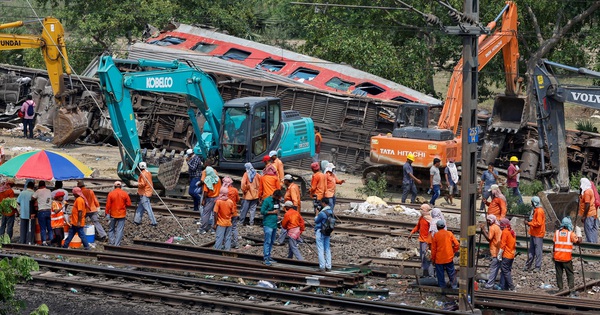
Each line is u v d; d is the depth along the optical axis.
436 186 52.06
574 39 85.19
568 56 81.62
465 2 29.27
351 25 85.44
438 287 33.53
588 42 79.94
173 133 71.00
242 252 38.91
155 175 49.38
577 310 31.73
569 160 63.47
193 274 36.03
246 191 45.78
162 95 71.56
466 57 29.56
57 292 32.53
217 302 30.75
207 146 52.34
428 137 55.34
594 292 35.94
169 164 50.44
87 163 63.81
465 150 30.00
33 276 33.69
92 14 94.25
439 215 35.09
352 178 64.50
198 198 47.91
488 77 88.25
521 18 82.12
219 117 52.25
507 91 63.16
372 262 38.62
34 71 78.12
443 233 33.34
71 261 37.50
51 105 75.69
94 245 41.28
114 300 31.73
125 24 93.94
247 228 45.28
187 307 31.05
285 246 42.03
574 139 63.16
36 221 40.88
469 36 29.44
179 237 43.09
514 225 47.50
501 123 63.94
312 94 68.06
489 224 35.34
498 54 85.50
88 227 41.56
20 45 63.75
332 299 31.25
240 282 35.03
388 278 36.59
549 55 85.62
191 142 70.44
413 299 33.34
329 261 36.62
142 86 47.62
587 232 43.88
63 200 40.88
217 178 44.06
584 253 41.94
